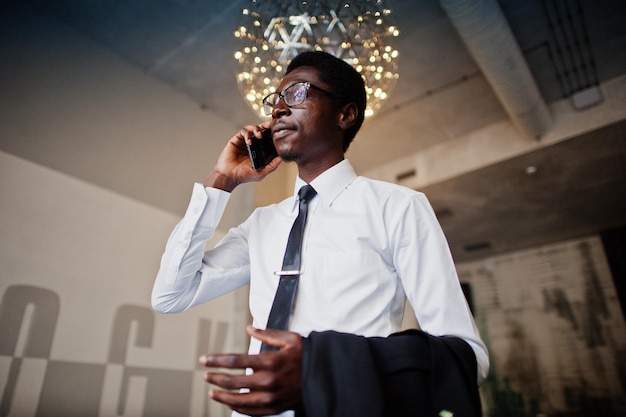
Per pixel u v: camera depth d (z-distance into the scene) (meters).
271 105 1.01
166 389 2.59
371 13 1.74
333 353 0.47
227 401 0.43
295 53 1.82
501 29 2.58
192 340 2.81
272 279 0.80
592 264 6.33
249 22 1.83
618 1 2.72
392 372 0.50
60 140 2.53
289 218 0.87
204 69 3.20
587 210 5.39
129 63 3.11
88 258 2.44
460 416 0.48
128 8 2.71
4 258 2.09
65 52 2.73
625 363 5.75
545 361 6.32
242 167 0.94
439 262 0.69
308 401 0.43
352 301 0.69
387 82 1.87
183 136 3.31
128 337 2.50
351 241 0.75
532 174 4.35
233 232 0.99
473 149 4.23
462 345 0.57
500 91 3.19
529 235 6.35
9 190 2.21
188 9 2.72
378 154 4.60
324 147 0.92
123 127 2.91
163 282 0.86
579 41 3.08
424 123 4.07
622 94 3.54
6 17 2.49
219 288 0.92
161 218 2.93
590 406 5.80
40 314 2.15
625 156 4.05
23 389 2.01
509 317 6.82
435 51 3.10
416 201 0.77
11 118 2.35
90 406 2.23
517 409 6.29
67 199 2.44
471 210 5.33
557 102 3.89
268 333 0.48
